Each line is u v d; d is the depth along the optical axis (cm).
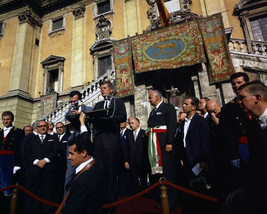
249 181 138
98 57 1552
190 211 286
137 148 442
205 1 1334
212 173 268
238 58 820
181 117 424
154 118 354
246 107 160
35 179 367
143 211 307
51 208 407
